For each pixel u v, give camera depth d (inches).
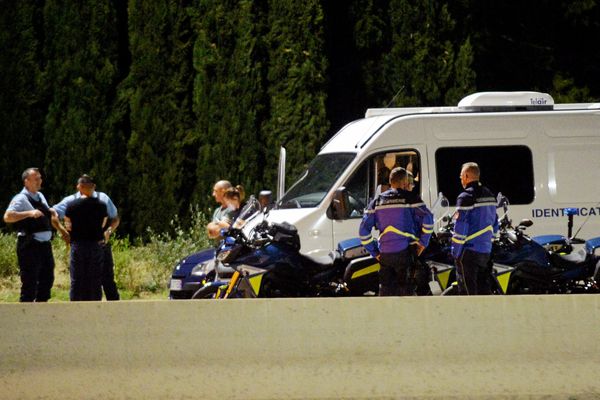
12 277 2369.6
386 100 2928.2
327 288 1577.3
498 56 3245.6
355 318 1183.6
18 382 1174.3
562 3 3272.6
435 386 1172.5
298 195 1887.3
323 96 2792.8
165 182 2795.3
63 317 1186.6
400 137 1824.6
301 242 1790.1
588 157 1850.4
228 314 1184.2
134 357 1178.0
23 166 2795.3
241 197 1877.5
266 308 1185.4
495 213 1557.6
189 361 1177.4
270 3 2787.9
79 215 1813.5
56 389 1173.1
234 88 2763.3
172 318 1184.2
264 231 1589.6
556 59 3331.7
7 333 1183.6
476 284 1549.0
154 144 2802.7
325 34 2876.5
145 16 2812.5
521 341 1183.6
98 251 1828.2
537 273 1579.7
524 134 1840.6
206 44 2780.5
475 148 1831.9
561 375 1177.4
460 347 1179.9
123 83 2842.0
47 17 2819.9
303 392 1170.0
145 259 2466.8
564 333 1185.4
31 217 1836.9
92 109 2805.1
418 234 1521.9
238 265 1555.1
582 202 1841.8
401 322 1182.3
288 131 2763.3
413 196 1518.2
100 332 1182.9
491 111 1920.5
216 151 2773.1
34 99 2805.1
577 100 3186.5
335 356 1177.4
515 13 3262.8
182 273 1801.2
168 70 2817.4
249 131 2758.4
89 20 2815.0
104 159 2802.7
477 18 3186.5
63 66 2802.7
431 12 2871.6
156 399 1168.8
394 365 1175.0
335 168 1863.9
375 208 1517.0
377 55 2979.8
